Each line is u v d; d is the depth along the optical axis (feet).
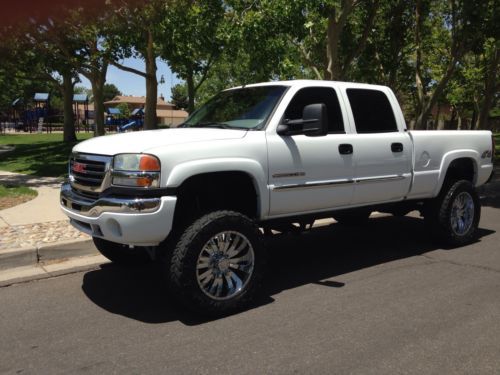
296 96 17.04
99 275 18.42
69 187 16.19
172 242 14.24
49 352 12.47
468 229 22.82
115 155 14.10
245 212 16.52
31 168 50.67
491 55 66.95
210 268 14.55
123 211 13.56
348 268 19.33
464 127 172.24
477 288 16.85
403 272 18.74
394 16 58.95
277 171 15.89
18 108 184.85
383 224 27.22
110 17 40.70
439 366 11.60
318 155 16.85
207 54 41.86
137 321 14.34
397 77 76.54
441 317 14.39
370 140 18.48
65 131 90.12
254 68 36.11
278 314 14.75
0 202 29.86
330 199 17.56
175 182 13.80
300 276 18.38
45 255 19.61
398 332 13.41
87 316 14.73
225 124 17.12
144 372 11.43
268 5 33.71
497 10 47.55
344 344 12.71
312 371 11.38
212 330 13.67
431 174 20.89
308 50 61.46
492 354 12.19
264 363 11.78
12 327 13.98
